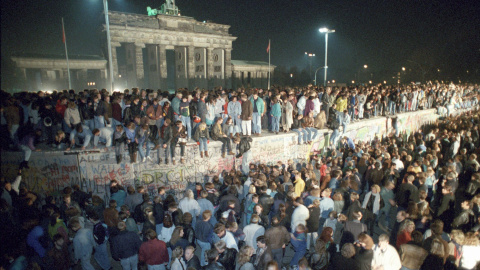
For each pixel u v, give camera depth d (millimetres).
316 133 16547
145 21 50844
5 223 5965
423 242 6465
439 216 8719
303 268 5652
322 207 8609
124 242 6855
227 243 6648
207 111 13781
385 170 11867
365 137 20781
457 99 30422
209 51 61156
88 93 14383
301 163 16250
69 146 11492
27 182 11070
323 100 17844
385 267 5570
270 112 15961
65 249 6855
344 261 5664
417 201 8938
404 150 15102
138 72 51000
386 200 9594
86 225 8102
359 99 20672
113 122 12484
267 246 6188
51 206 7863
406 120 24422
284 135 15562
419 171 11078
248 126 14477
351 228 6812
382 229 10344
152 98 13531
